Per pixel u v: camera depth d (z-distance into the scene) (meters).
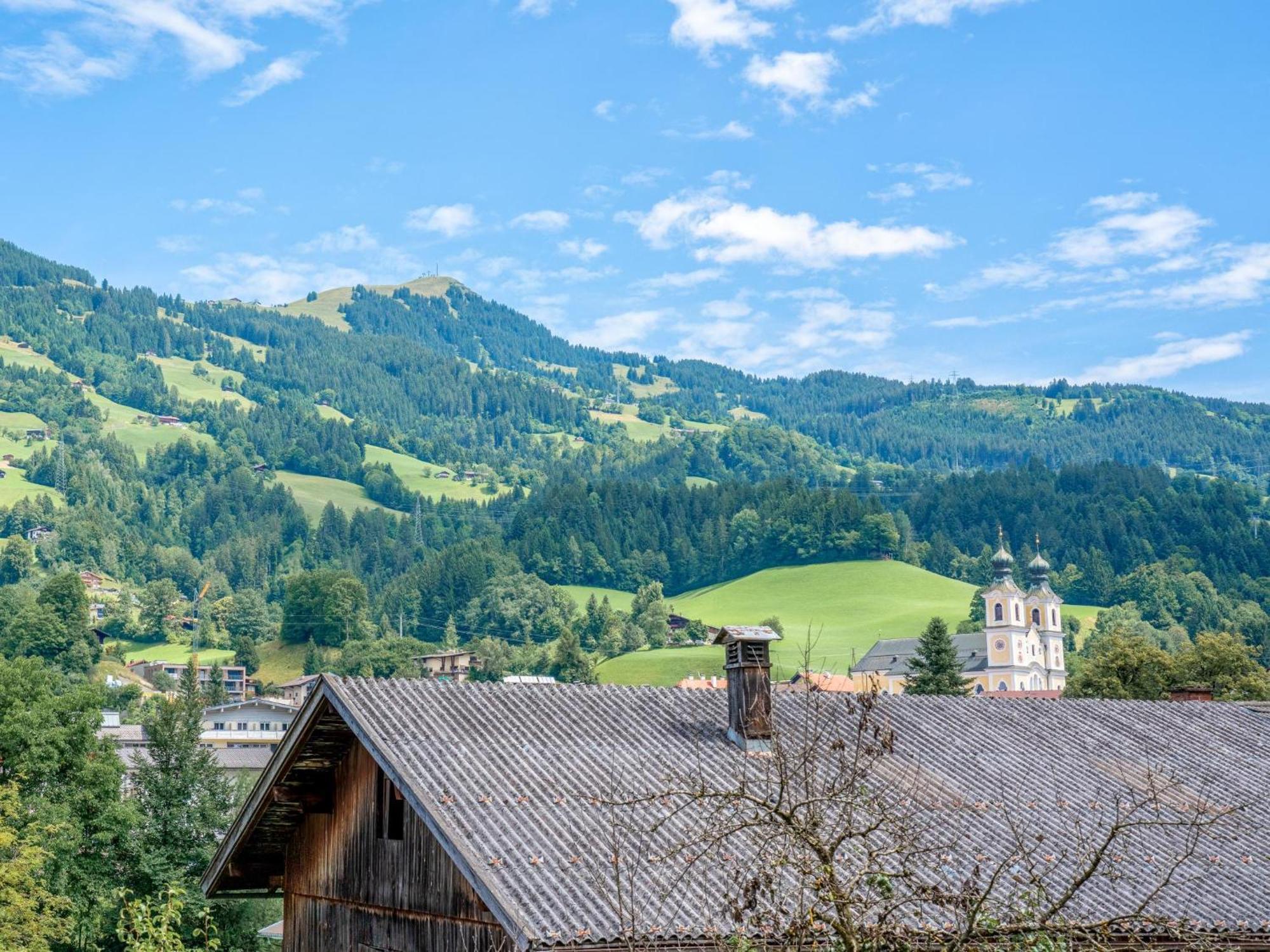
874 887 14.37
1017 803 22.92
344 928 22.88
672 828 20.22
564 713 23.70
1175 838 22.42
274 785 23.44
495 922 19.05
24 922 47.34
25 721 56.25
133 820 55.62
